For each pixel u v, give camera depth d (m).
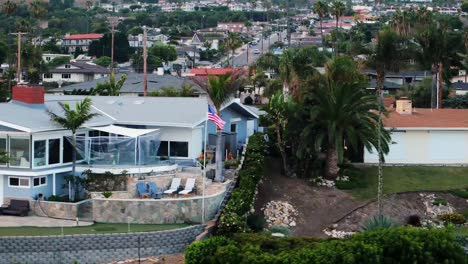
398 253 35.00
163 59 191.88
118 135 52.03
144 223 45.25
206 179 50.25
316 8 189.12
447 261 34.81
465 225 51.91
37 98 51.69
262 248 39.38
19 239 40.47
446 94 102.88
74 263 40.72
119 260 41.59
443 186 57.59
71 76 141.25
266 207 51.97
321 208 53.12
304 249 35.72
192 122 53.41
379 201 47.19
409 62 96.38
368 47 83.12
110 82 87.44
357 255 34.41
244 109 63.34
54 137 48.34
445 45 85.94
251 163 54.62
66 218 45.50
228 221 43.53
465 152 63.56
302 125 57.59
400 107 66.38
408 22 128.75
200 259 36.34
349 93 56.09
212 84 51.09
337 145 56.16
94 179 48.38
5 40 182.50
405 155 63.16
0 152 45.81
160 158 53.03
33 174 46.31
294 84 68.94
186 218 45.69
